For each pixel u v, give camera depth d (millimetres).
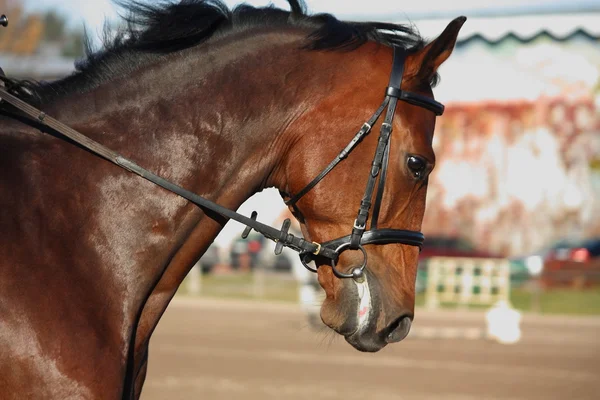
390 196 5504
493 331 24688
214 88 5535
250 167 5590
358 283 5488
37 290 4918
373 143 5496
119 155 5297
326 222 5559
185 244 5559
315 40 5668
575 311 30969
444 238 38219
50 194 5156
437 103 5699
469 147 37875
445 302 34688
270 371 17047
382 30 6027
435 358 19453
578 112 36750
